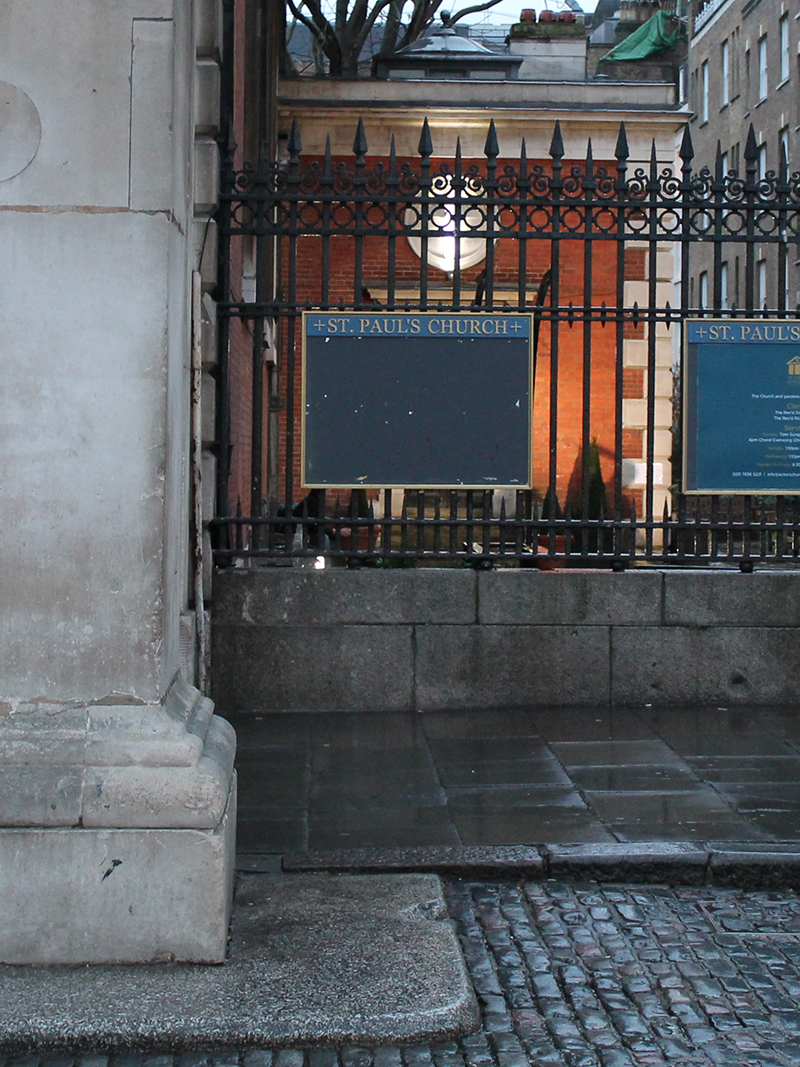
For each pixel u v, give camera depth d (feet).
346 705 23.50
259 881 14.37
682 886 14.97
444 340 23.21
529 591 23.75
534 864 14.99
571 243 61.36
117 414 12.06
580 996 11.81
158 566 12.12
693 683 23.99
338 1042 10.70
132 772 11.92
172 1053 10.59
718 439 23.75
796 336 23.63
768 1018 11.37
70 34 11.96
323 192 23.16
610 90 64.03
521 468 23.36
